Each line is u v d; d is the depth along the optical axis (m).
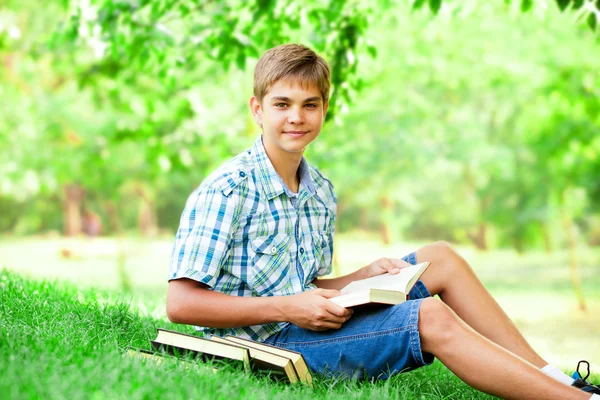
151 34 6.46
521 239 28.61
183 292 2.77
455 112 17.73
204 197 2.86
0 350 2.33
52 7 16.41
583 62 13.22
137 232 36.62
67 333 2.85
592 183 17.22
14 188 17.31
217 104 11.55
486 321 3.02
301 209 3.06
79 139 14.83
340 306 2.65
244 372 2.53
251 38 6.62
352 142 13.54
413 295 3.04
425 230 38.06
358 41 6.38
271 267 2.92
